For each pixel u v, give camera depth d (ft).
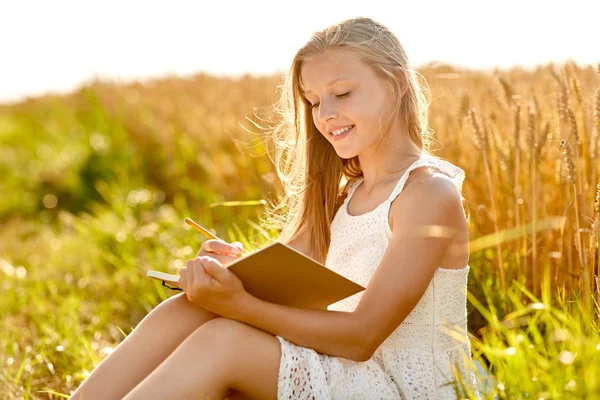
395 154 7.68
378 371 7.11
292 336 6.72
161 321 7.23
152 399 6.22
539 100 11.25
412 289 6.86
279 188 12.84
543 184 11.30
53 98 46.16
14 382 9.41
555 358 6.65
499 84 11.78
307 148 8.47
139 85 35.96
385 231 7.34
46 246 19.95
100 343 11.94
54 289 14.58
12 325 12.94
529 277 9.98
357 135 7.56
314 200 8.53
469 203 11.16
